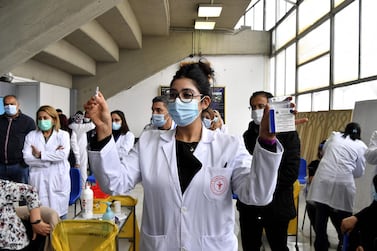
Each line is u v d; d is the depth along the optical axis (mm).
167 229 1264
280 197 2332
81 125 5031
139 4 6652
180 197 1253
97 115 1181
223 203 1266
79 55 7477
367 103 4512
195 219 1257
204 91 1306
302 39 7223
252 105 2307
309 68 6883
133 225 2980
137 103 9227
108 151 1182
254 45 9203
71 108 8633
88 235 1912
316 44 6535
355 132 3312
